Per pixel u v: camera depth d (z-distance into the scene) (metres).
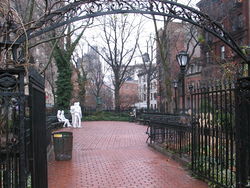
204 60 34.38
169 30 31.66
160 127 12.11
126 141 15.01
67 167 8.94
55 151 10.01
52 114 23.08
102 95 70.19
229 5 26.69
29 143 3.85
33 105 3.77
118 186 6.80
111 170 8.45
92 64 58.62
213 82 7.50
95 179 7.46
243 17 30.77
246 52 6.78
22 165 3.52
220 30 5.84
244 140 5.12
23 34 4.27
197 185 6.75
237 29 31.17
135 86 90.69
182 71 12.11
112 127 24.25
